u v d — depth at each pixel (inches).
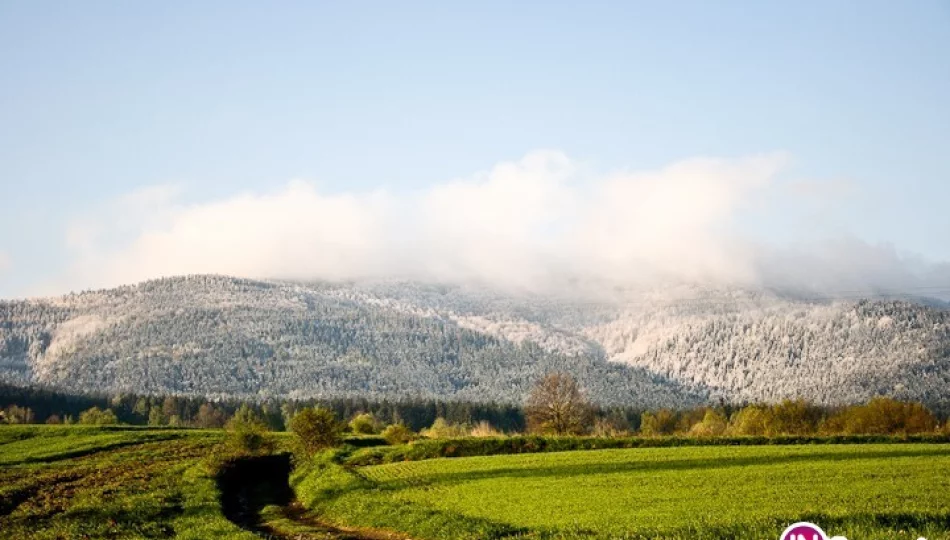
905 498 1895.9
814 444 3371.1
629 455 3149.6
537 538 1656.0
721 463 2819.9
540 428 5078.7
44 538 1889.8
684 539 1464.1
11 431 4845.0
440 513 2044.8
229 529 1946.4
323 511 2436.0
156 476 3065.9
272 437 4106.8
